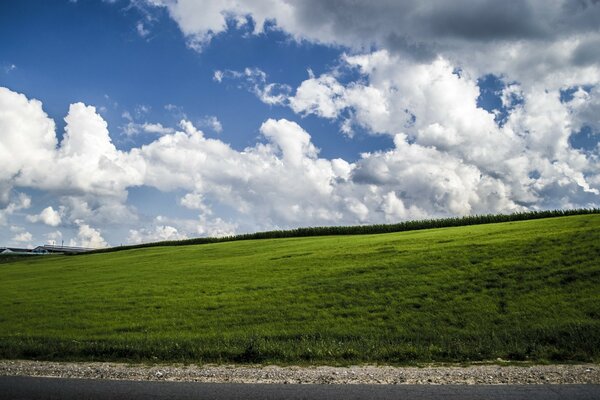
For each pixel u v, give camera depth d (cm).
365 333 2305
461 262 3550
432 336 2194
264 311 2856
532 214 7012
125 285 4019
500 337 2048
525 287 2870
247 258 5122
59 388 1189
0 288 4441
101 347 1866
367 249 4675
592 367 1411
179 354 1734
